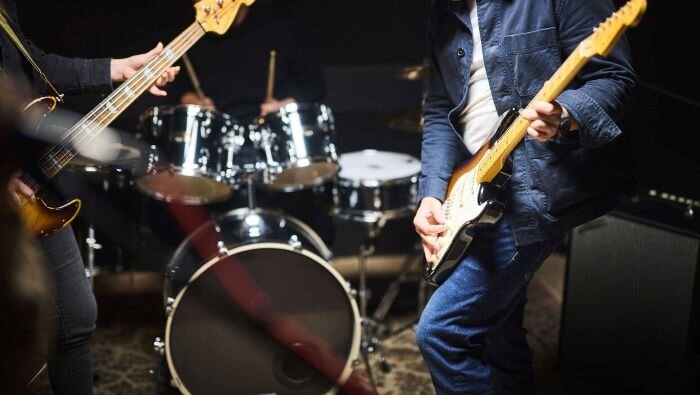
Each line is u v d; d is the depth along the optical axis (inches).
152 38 143.9
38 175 80.8
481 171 74.8
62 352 86.3
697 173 107.1
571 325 114.0
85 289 86.3
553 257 155.2
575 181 74.9
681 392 103.7
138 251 143.8
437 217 79.4
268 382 104.9
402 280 140.0
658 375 105.7
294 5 152.3
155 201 137.6
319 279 101.7
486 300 78.5
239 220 103.7
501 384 86.6
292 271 101.0
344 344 104.7
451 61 79.8
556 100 69.8
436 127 86.2
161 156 106.0
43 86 86.7
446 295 78.9
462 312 78.4
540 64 74.2
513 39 74.4
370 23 154.2
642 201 106.4
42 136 80.7
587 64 72.5
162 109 108.3
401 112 129.6
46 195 83.2
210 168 107.4
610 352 110.4
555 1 72.9
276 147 112.0
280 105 127.5
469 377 79.4
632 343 107.7
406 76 119.4
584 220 76.5
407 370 116.9
